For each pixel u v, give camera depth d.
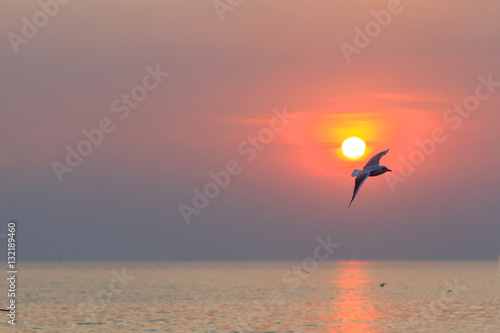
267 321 126.75
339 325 121.69
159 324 121.69
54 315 137.25
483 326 121.62
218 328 116.44
